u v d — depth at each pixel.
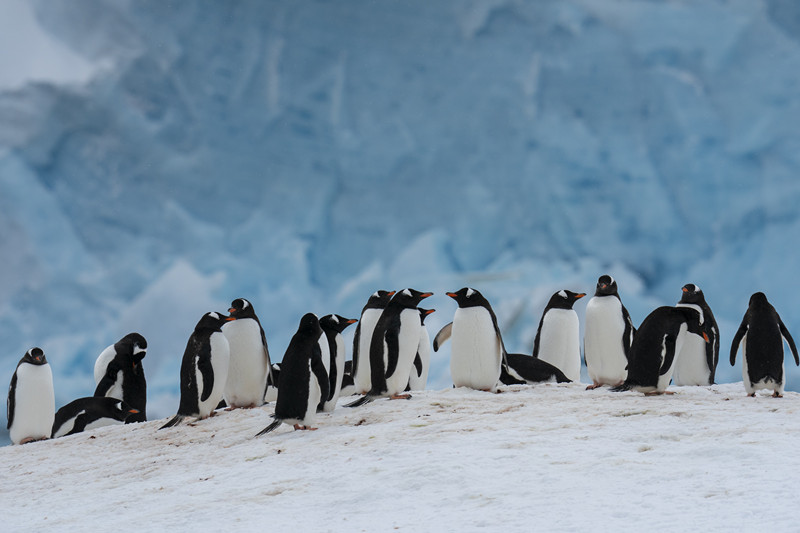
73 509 23.38
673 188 188.38
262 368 36.19
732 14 191.62
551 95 198.75
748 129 184.62
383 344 33.16
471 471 20.80
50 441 36.97
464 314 34.72
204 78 199.00
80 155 184.38
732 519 15.84
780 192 177.25
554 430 24.78
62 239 177.62
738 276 177.38
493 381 34.78
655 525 15.94
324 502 20.11
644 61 194.62
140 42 195.50
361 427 28.42
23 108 179.75
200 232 190.25
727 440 22.02
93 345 172.00
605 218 189.00
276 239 194.88
